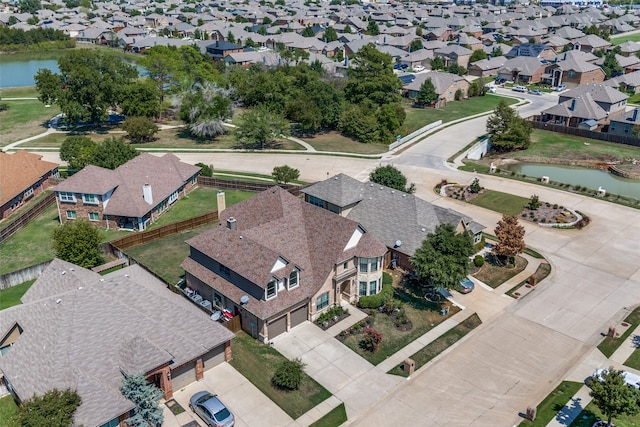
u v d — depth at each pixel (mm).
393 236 53062
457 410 36156
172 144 97188
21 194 70312
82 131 105750
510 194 73750
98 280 42531
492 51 175250
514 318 46344
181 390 37500
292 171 72938
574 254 57375
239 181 74812
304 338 43188
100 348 35625
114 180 64938
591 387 33969
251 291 42688
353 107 104125
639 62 157750
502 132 95188
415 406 36469
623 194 77000
